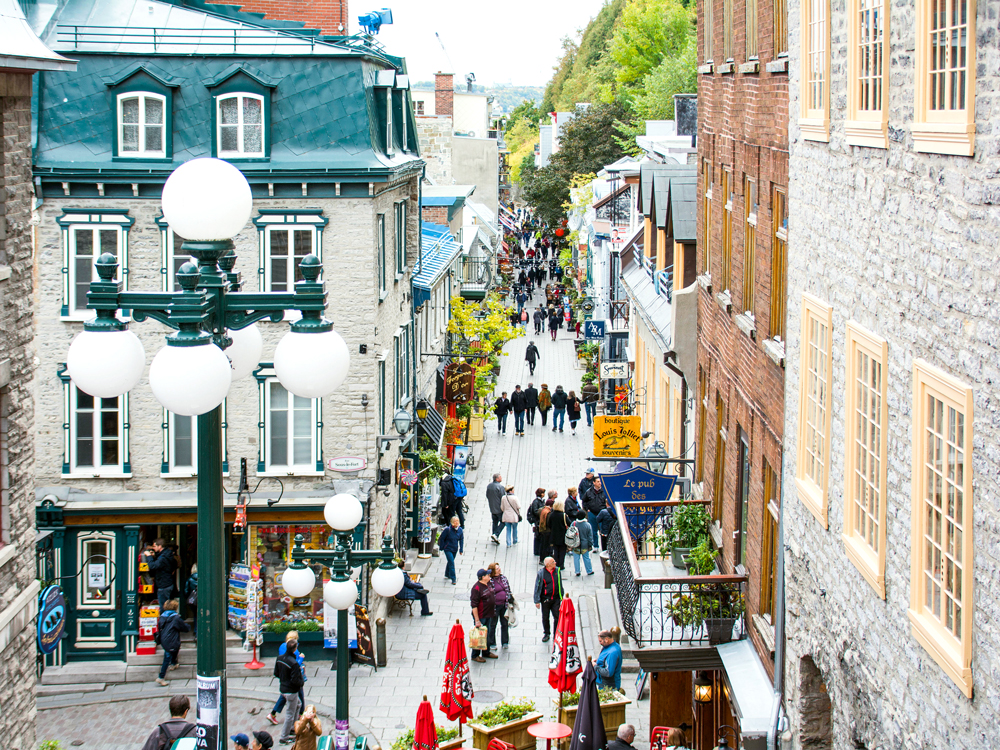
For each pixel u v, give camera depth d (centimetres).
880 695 813
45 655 2011
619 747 1388
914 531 718
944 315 670
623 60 7381
